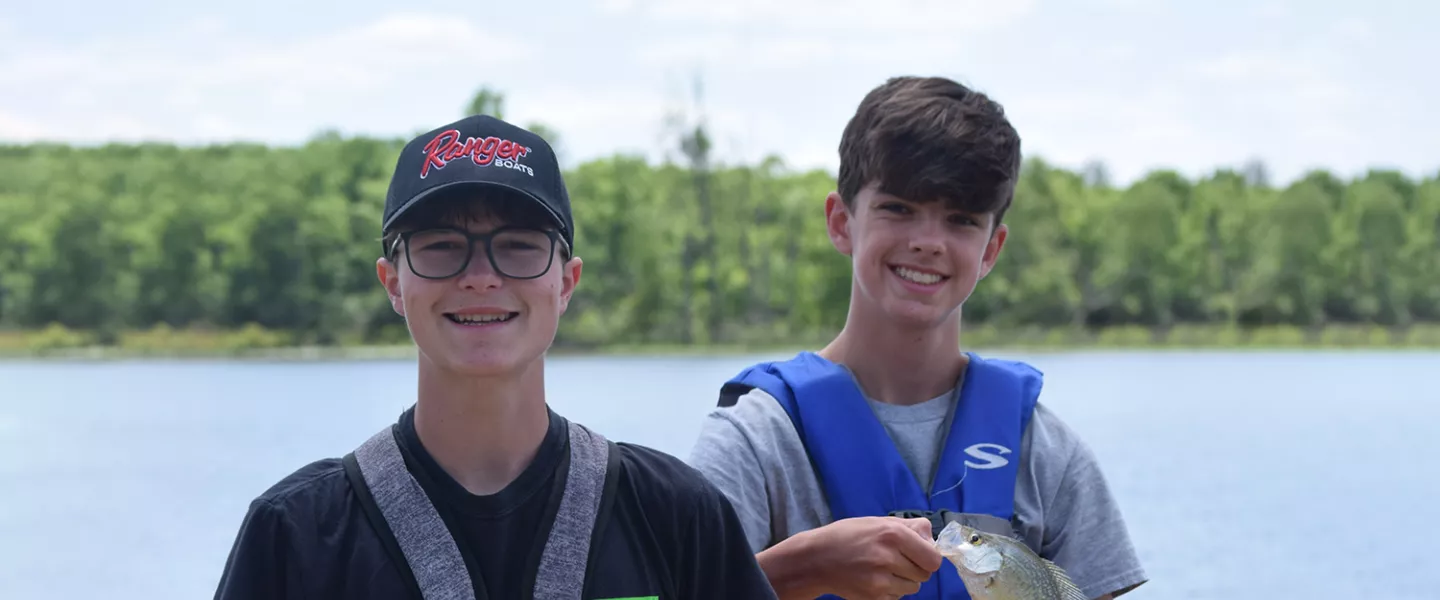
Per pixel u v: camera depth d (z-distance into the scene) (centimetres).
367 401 3147
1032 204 6147
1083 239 6469
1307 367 4647
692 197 5653
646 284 5628
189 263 6169
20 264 6397
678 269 5631
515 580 231
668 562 243
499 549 232
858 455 322
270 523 227
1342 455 2095
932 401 339
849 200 339
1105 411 2803
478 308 229
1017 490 331
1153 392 3344
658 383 3381
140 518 1552
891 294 328
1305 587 1155
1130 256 6419
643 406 2650
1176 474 1862
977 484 325
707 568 248
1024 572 297
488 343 229
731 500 313
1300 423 2598
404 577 228
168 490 1781
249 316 6088
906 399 338
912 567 289
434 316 231
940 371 339
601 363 4597
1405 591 1149
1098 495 338
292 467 2022
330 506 232
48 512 1585
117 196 6944
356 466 236
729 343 5600
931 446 333
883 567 287
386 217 237
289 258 6034
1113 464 1972
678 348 5494
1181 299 6538
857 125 334
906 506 321
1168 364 4784
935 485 325
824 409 327
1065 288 6138
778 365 343
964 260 327
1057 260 6144
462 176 229
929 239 321
